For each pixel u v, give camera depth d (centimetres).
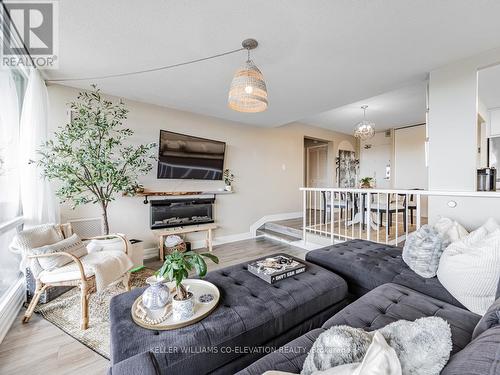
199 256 140
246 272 191
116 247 265
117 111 309
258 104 220
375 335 74
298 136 594
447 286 157
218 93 331
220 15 177
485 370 56
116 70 262
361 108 466
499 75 236
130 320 129
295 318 150
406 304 141
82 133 265
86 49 220
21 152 238
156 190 388
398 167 633
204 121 437
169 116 396
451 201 257
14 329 194
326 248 255
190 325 125
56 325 200
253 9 171
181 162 404
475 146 246
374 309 137
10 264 229
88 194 325
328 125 613
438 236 185
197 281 175
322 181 712
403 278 183
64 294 250
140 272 311
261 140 525
